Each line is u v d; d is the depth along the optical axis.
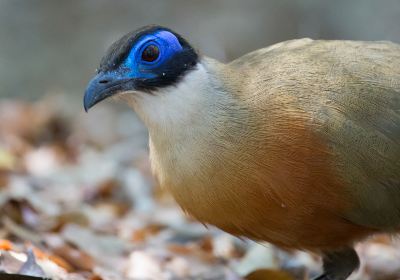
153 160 11.02
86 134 20.16
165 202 15.80
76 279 10.56
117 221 14.44
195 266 12.48
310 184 10.48
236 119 10.51
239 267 12.52
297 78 10.83
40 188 15.70
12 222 12.42
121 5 26.78
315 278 11.73
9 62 24.94
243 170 10.43
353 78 11.02
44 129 19.98
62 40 25.91
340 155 10.58
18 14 26.70
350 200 10.73
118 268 11.95
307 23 25.48
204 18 26.00
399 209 11.14
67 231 12.66
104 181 16.00
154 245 13.26
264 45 25.11
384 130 10.90
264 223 10.71
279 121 10.49
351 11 25.48
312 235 10.95
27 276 9.81
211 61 10.89
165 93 10.53
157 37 10.51
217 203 10.58
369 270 12.95
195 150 10.48
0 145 18.09
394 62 11.41
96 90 10.55
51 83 24.25
